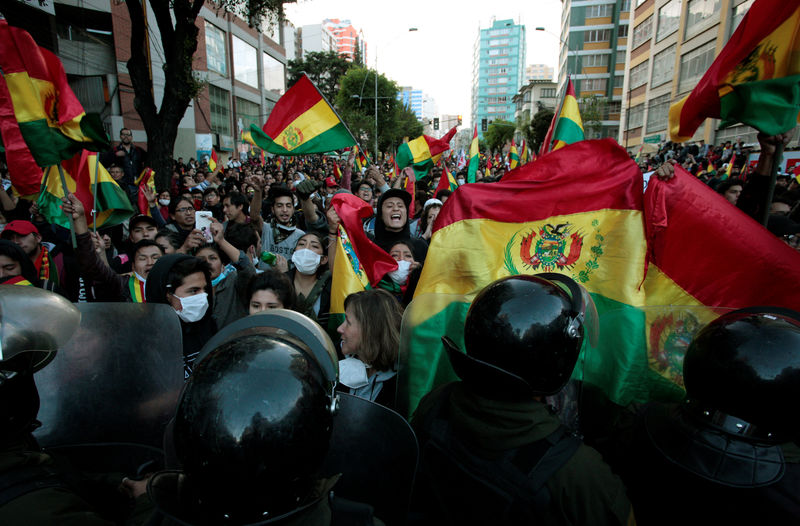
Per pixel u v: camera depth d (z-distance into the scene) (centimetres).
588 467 103
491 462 108
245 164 2539
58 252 396
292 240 486
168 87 1094
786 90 217
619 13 5169
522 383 106
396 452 115
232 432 73
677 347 166
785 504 103
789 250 204
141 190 594
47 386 147
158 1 1044
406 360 165
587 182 234
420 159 743
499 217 244
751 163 971
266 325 106
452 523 114
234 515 77
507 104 15575
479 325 112
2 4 1603
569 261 233
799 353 107
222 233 352
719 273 216
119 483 137
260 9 1241
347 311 208
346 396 123
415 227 599
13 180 345
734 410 110
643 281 221
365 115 4716
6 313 100
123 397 153
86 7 1920
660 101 2994
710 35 2323
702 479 110
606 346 171
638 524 128
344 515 96
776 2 213
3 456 97
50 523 89
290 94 522
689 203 221
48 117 295
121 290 326
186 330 230
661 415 130
